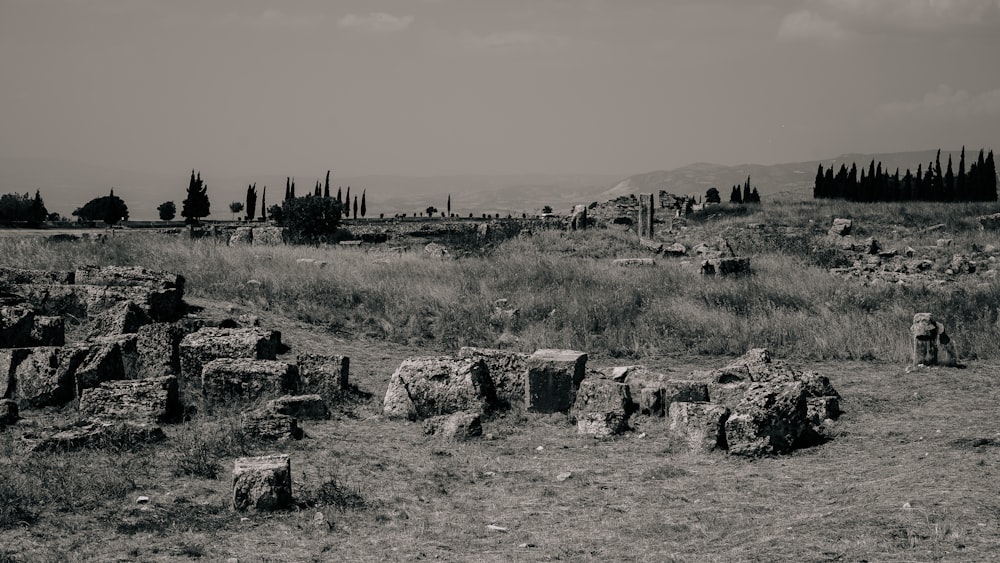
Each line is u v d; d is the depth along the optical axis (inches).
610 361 909.8
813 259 1547.7
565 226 2036.2
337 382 732.0
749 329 965.2
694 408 602.9
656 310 1023.0
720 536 420.8
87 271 949.8
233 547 424.8
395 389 702.5
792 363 887.1
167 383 643.5
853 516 416.5
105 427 577.3
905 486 457.7
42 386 665.6
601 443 627.8
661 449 608.1
